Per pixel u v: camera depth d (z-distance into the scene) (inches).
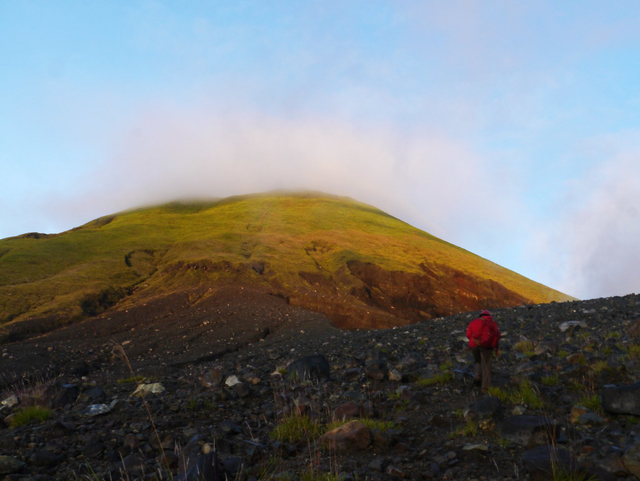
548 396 301.7
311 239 5113.2
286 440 261.1
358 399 343.3
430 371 415.5
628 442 196.7
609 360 357.1
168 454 232.1
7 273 3196.4
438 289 4350.4
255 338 1700.3
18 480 204.8
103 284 2970.0
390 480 195.2
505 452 215.3
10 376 1069.1
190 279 3184.1
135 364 1353.3
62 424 278.4
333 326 1936.5
